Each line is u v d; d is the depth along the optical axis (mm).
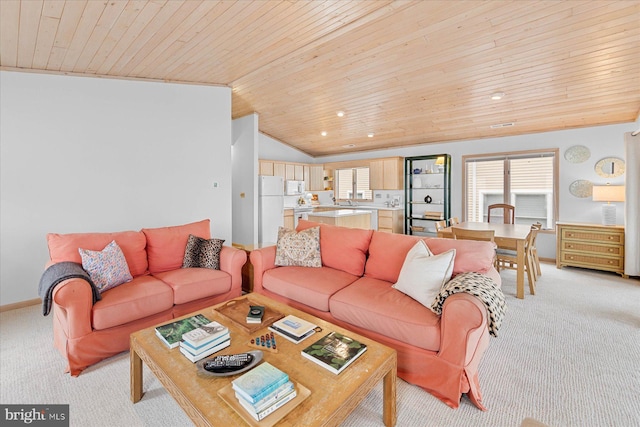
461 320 1665
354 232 2902
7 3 2160
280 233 3152
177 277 2672
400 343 1918
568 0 2406
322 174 8266
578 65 3209
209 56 3344
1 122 3078
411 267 2180
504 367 2086
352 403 1250
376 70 3748
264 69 3781
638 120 4164
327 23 2785
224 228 4516
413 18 2730
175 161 4113
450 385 1713
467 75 3670
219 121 4410
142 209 3895
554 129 5023
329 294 2309
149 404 1745
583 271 4504
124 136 3754
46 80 3289
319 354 1480
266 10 2537
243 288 3354
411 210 6871
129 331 2236
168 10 2443
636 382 1908
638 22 2547
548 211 5188
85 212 3533
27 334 2561
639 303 3225
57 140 3357
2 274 3125
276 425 1081
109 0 2246
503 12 2605
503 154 5559
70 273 2047
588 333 2561
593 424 1578
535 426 1278
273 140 7496
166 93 4031
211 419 1108
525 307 3139
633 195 3949
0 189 3094
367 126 5875
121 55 3141
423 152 6625
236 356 1443
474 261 2172
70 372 1992
